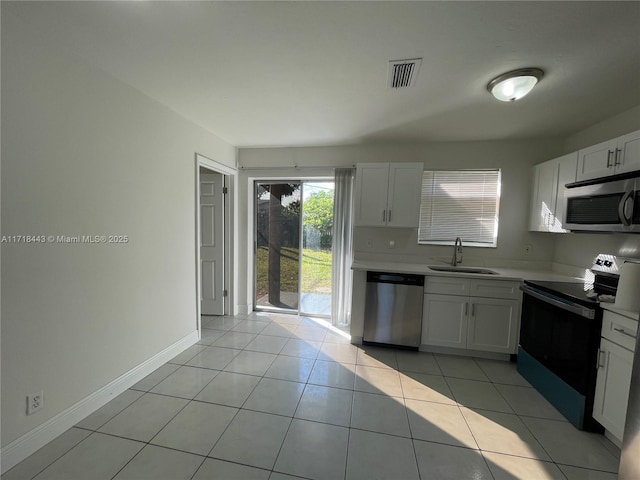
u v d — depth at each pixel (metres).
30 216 1.51
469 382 2.40
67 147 1.69
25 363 1.52
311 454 1.61
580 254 2.72
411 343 2.94
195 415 1.91
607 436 1.77
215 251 3.89
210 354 2.82
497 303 2.74
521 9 1.32
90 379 1.89
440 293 2.86
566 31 1.46
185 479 1.44
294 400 2.10
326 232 3.96
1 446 1.44
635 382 1.30
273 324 3.68
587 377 1.81
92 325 1.89
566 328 1.99
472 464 1.57
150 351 2.43
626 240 2.23
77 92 1.74
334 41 1.58
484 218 3.33
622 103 2.24
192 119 2.79
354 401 2.11
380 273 2.98
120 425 1.80
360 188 3.26
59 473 1.45
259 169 3.83
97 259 1.91
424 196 3.43
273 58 1.76
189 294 2.94
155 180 2.41
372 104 2.38
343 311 3.64
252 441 1.70
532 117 2.55
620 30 1.44
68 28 1.49
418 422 1.89
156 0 1.29
